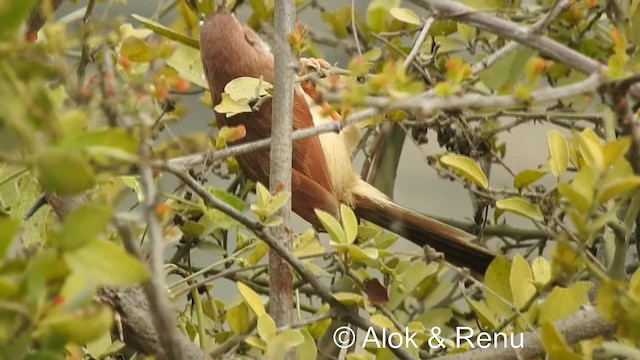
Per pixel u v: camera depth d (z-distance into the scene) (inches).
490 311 215.5
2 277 121.4
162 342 127.0
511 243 322.7
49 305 122.1
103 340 211.0
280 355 177.5
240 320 212.2
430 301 270.8
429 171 390.9
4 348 121.1
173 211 240.8
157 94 161.2
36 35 179.5
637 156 163.8
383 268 237.1
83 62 213.8
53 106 127.3
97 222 121.5
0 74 115.7
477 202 276.7
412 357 194.1
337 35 301.9
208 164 192.7
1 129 119.4
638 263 267.1
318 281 199.0
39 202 202.7
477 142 267.0
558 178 205.6
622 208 245.0
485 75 261.6
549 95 147.5
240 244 257.6
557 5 172.1
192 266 286.7
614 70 150.5
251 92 239.6
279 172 200.5
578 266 197.9
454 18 177.6
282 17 216.2
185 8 286.5
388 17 294.5
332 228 203.6
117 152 118.3
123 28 218.7
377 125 281.3
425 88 265.9
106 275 120.6
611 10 265.7
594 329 181.6
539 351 188.7
